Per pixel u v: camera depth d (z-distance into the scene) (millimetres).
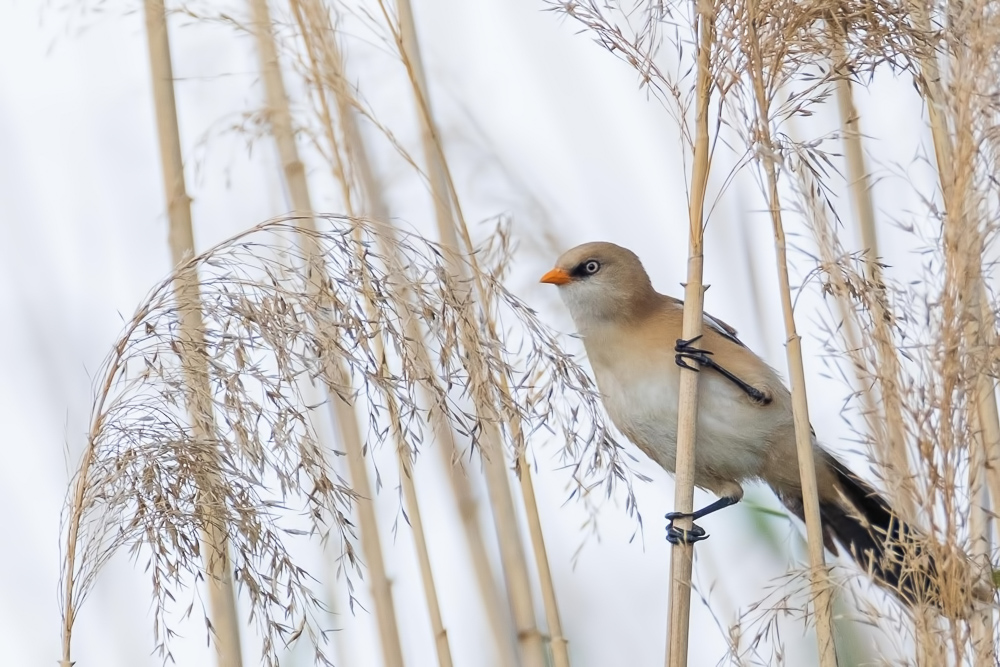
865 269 6262
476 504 8367
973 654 5285
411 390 5934
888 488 5512
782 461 8336
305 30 7629
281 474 5637
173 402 5684
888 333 5566
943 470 5379
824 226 5914
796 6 6125
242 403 5652
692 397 6734
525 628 7645
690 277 6797
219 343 5727
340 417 7766
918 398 5461
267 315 5766
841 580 5797
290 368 5754
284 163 7984
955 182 5562
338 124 7863
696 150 6637
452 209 7941
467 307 6238
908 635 5410
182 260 6062
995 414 6406
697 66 6484
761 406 8172
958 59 5676
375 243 6227
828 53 6266
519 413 6266
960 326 5457
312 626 5676
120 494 5547
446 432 8180
